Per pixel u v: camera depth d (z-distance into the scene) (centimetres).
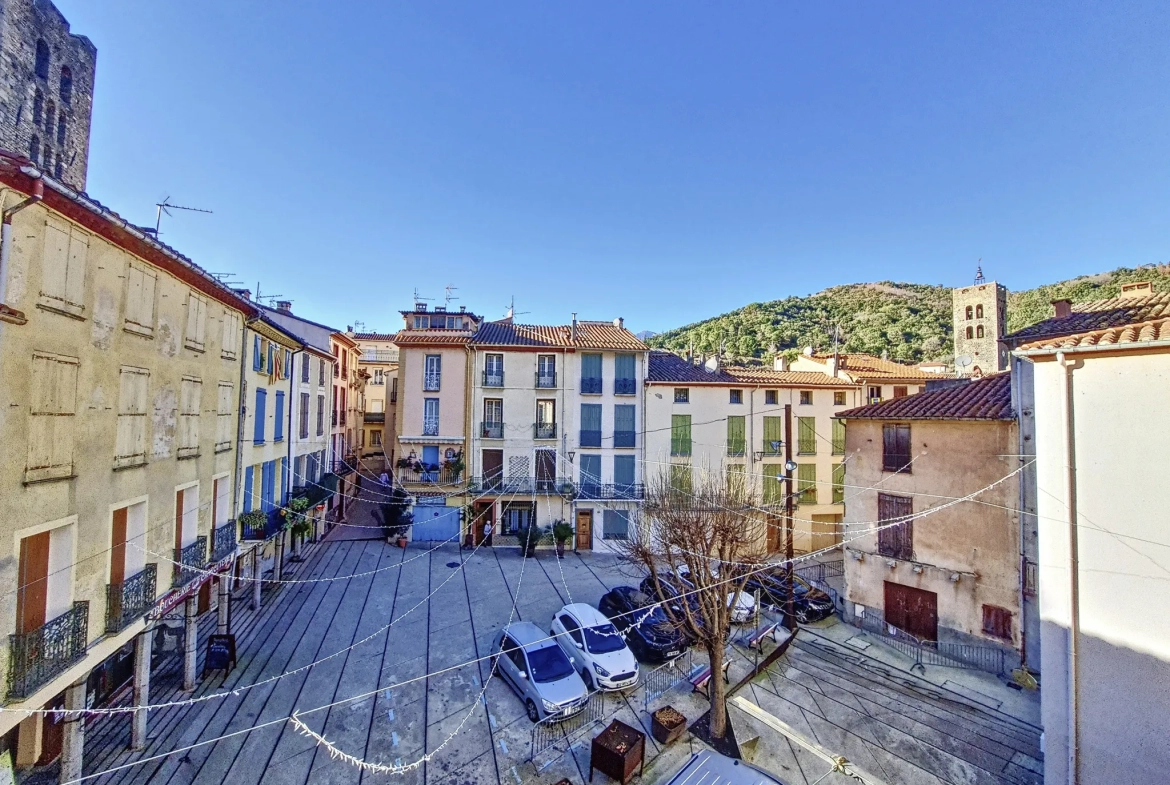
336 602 1872
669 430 2711
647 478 2681
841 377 2900
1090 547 929
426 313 3003
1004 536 1470
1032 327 1569
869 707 1298
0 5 2022
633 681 1348
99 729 1110
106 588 947
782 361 3212
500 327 2986
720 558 1309
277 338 1923
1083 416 947
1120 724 880
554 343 2725
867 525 1792
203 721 1157
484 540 2672
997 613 1476
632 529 2547
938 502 1611
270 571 2011
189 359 1263
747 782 813
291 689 1304
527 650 1329
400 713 1227
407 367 2684
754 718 1252
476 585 2098
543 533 2589
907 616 1667
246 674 1359
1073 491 952
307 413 2412
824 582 2098
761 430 2755
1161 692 845
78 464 875
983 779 1053
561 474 2688
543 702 1183
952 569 1566
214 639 1348
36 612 812
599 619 1519
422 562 2367
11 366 734
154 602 1074
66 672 820
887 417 1728
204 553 1324
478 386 2691
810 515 2733
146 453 1080
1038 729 1205
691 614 1273
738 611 1717
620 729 1080
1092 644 916
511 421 2692
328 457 2814
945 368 3600
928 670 1487
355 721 1189
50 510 812
